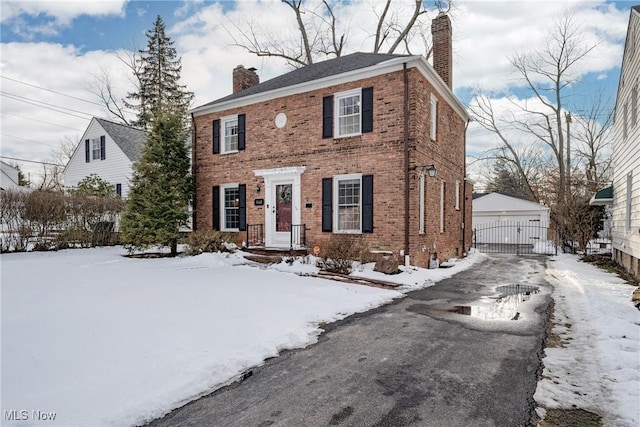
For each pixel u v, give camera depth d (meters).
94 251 14.08
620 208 11.56
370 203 10.82
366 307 6.55
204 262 11.16
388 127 10.60
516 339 4.82
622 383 3.47
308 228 11.98
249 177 13.43
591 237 16.95
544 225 24.27
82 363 3.69
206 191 14.69
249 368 3.88
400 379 3.61
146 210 12.94
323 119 11.77
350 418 2.88
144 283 7.87
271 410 3.01
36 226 13.39
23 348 4.02
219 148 14.32
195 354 4.02
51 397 3.01
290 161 12.44
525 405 3.09
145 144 13.89
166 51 33.22
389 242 10.52
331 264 9.84
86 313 5.43
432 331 5.18
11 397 2.99
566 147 24.73
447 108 13.64
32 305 5.87
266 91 12.79
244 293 7.00
